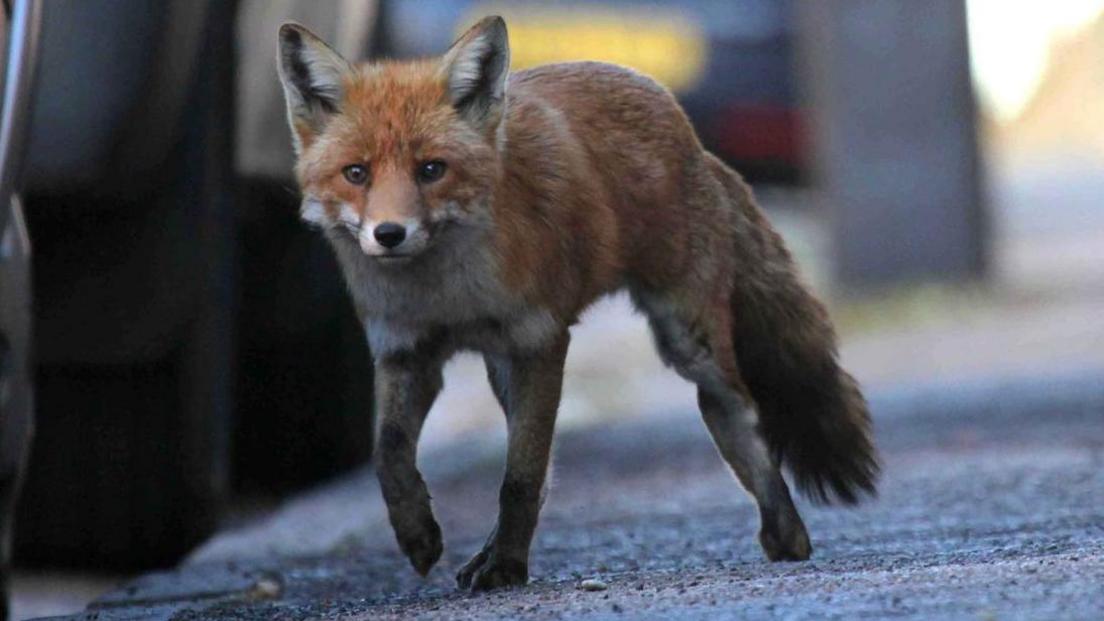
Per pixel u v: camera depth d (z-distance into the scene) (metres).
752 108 30.39
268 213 14.20
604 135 9.73
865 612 7.02
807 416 10.51
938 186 28.31
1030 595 7.08
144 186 11.67
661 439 16.14
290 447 15.23
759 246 10.38
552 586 8.80
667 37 30.11
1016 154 76.31
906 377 19.94
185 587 10.51
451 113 8.95
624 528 11.48
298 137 9.16
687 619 7.20
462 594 8.98
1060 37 87.44
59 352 11.86
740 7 30.47
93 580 12.48
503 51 8.96
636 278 9.95
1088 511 10.48
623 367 21.94
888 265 28.36
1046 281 28.89
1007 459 13.31
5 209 8.99
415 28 29.44
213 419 12.30
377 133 8.86
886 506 11.57
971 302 26.56
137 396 12.09
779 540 9.70
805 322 10.43
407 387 9.36
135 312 11.80
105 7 11.19
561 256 9.28
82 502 12.23
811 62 28.47
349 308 15.00
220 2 12.02
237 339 13.68
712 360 9.98
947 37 28.25
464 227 8.94
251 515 14.20
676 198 9.91
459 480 14.85
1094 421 15.14
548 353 9.29
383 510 13.41
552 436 9.36
